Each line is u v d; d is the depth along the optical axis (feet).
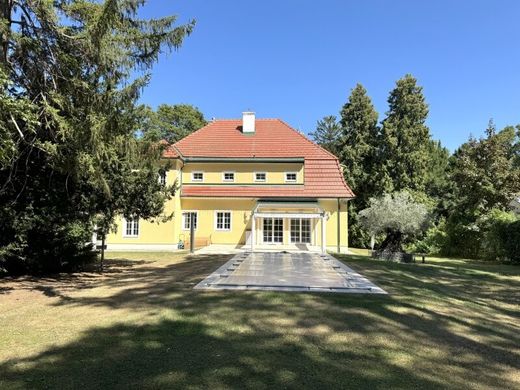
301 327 22.50
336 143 144.77
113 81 32.58
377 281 39.34
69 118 31.24
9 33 29.17
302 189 97.25
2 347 19.16
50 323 23.34
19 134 31.81
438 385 15.17
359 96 137.08
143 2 33.09
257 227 96.02
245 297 30.07
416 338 20.90
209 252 80.12
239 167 99.66
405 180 127.34
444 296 32.86
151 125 45.27
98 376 15.75
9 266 44.96
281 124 111.45
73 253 49.26
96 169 31.53
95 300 29.94
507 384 15.40
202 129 110.32
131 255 74.95
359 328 22.43
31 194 41.29
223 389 14.62
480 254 87.10
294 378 15.65
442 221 114.01
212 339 20.35
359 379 15.64
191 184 99.45
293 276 41.55
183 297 30.14
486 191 90.07
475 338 21.20
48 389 14.60
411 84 132.05
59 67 32.22
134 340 20.15
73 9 30.73
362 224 79.10
